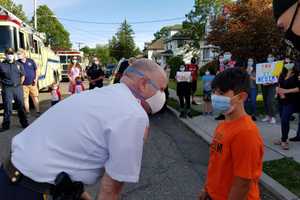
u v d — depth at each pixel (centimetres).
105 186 183
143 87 192
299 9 129
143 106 195
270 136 724
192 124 902
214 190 228
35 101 1041
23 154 192
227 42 1633
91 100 187
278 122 879
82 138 181
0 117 1009
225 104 215
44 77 1608
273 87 844
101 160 186
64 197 185
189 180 493
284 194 424
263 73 797
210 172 237
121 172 176
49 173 185
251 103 899
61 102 201
